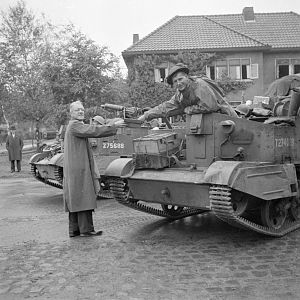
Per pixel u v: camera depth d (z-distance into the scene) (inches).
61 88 846.5
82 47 854.5
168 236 265.6
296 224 273.6
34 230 295.7
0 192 504.1
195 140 253.8
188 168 253.4
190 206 251.1
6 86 1131.9
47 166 432.8
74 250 239.8
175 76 255.3
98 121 392.5
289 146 272.4
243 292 173.0
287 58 1126.4
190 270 201.0
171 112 283.3
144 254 228.4
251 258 216.7
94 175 269.6
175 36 1130.0
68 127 264.4
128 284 185.5
